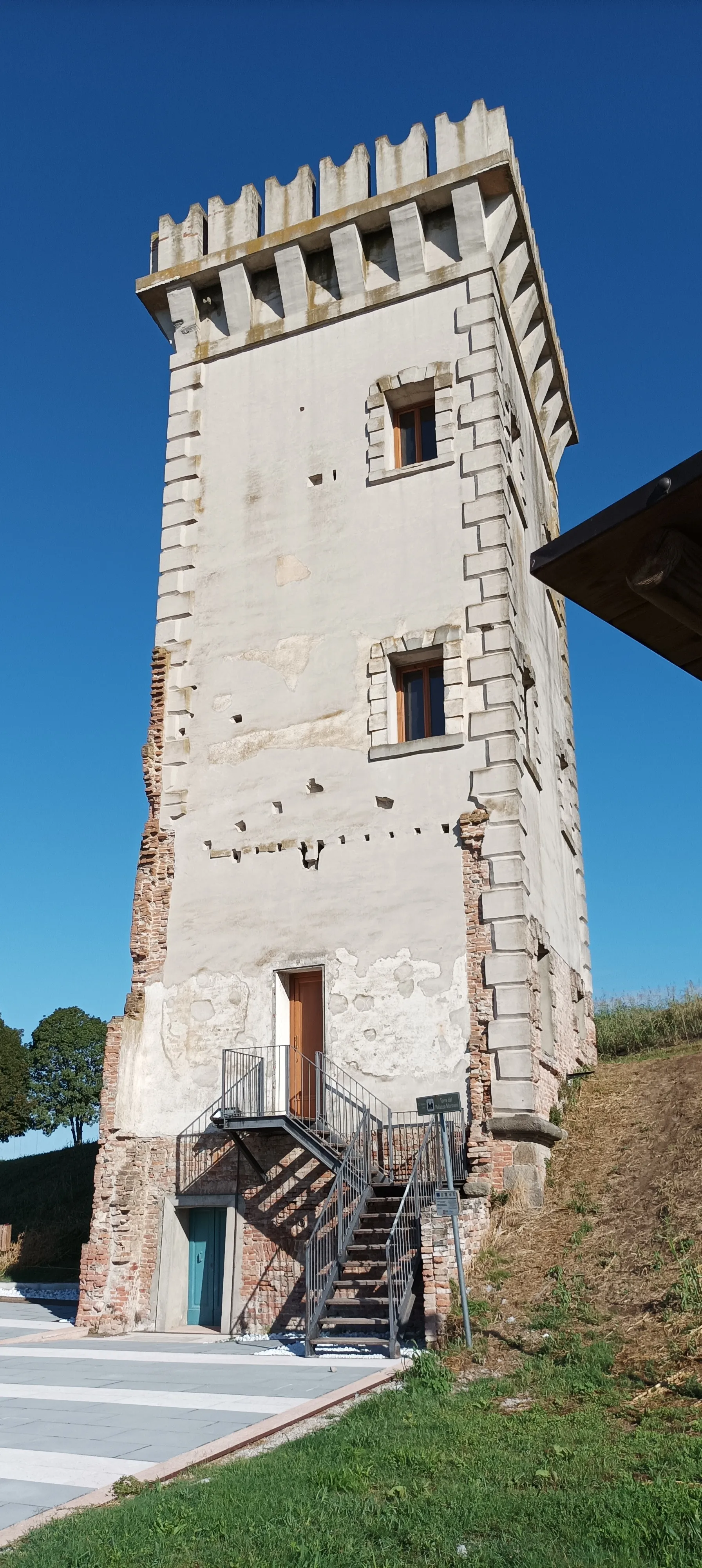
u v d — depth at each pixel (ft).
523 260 77.51
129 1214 62.95
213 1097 64.39
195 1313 62.08
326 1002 62.95
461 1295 43.62
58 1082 201.16
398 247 75.97
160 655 75.61
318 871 65.77
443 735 66.13
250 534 76.02
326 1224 56.65
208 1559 22.30
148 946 69.31
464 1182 55.67
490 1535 23.35
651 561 13.98
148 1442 32.14
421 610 67.97
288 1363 46.55
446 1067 58.70
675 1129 57.11
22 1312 73.51
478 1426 31.53
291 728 69.67
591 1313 41.91
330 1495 26.04
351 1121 59.98
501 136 75.25
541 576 14.92
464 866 61.57
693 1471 26.27
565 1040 71.72
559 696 89.71
